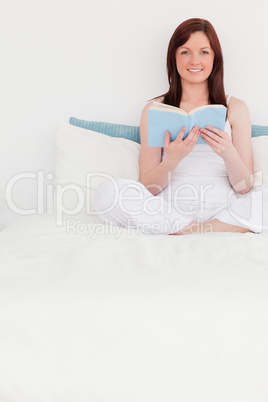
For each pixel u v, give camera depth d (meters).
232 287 0.74
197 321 0.70
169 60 1.83
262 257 0.91
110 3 2.03
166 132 1.41
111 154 1.74
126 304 0.71
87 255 0.89
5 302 0.72
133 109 2.08
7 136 2.08
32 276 0.81
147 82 2.06
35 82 2.05
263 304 0.71
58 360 0.68
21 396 0.68
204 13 2.03
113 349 0.68
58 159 1.74
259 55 2.05
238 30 2.04
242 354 0.68
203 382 0.67
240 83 2.06
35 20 2.02
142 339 0.69
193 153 1.68
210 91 1.81
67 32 2.04
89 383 0.67
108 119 2.08
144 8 2.03
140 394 0.67
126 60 2.05
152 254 0.92
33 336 0.69
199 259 0.89
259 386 0.67
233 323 0.69
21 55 2.04
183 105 1.85
